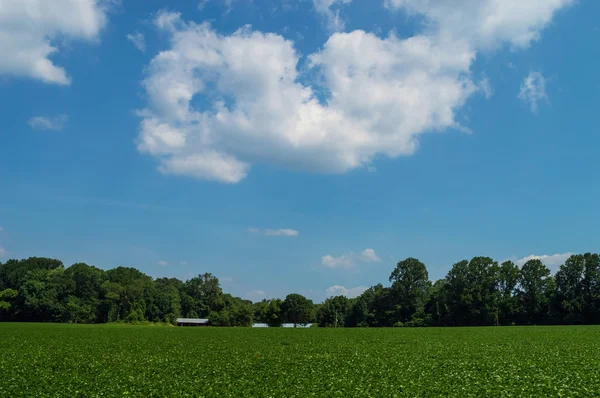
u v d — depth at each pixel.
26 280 151.62
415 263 150.88
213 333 78.06
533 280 132.62
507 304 131.88
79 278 156.75
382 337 66.25
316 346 49.19
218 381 24.58
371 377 25.75
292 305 174.62
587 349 42.44
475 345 49.28
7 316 148.25
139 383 23.98
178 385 23.33
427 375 26.25
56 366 31.00
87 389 22.27
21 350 42.91
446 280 145.00
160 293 171.38
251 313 164.88
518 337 62.50
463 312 137.75
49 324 117.12
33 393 21.25
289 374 27.08
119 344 50.78
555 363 31.30
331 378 25.23
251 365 31.58
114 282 174.25
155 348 45.97
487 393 20.84
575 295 128.00
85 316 149.38
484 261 140.25
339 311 173.75
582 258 129.75
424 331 85.94
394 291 149.88
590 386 22.17
